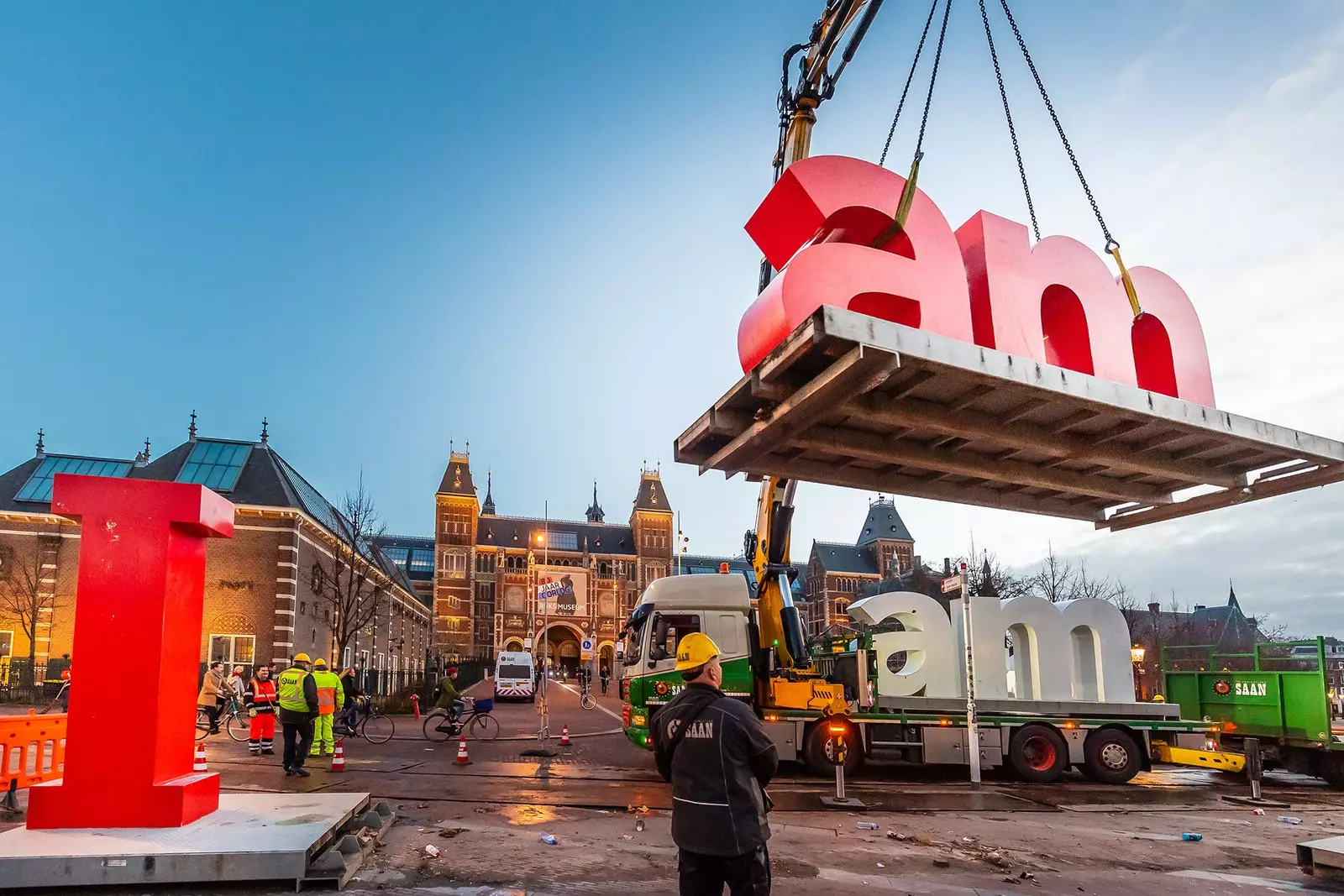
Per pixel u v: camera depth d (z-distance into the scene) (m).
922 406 6.55
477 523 104.81
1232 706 15.34
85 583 7.18
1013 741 13.82
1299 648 14.43
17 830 6.89
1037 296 6.96
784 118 13.91
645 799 11.05
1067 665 14.97
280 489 37.84
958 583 14.16
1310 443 7.45
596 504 128.50
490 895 6.27
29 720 10.77
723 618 14.15
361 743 18.50
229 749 16.75
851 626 16.48
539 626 100.31
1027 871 7.48
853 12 12.45
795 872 7.25
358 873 6.84
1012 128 8.16
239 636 35.44
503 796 10.97
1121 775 13.88
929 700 13.98
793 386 6.32
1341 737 13.96
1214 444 7.37
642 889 6.52
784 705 13.85
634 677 14.38
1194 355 7.63
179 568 7.59
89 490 7.29
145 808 7.02
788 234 7.20
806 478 7.68
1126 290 7.51
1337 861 7.37
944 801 11.45
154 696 7.16
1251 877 7.60
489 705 20.58
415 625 78.12
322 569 41.28
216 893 6.19
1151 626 51.78
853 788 12.58
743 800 3.96
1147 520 8.91
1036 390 6.19
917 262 6.52
